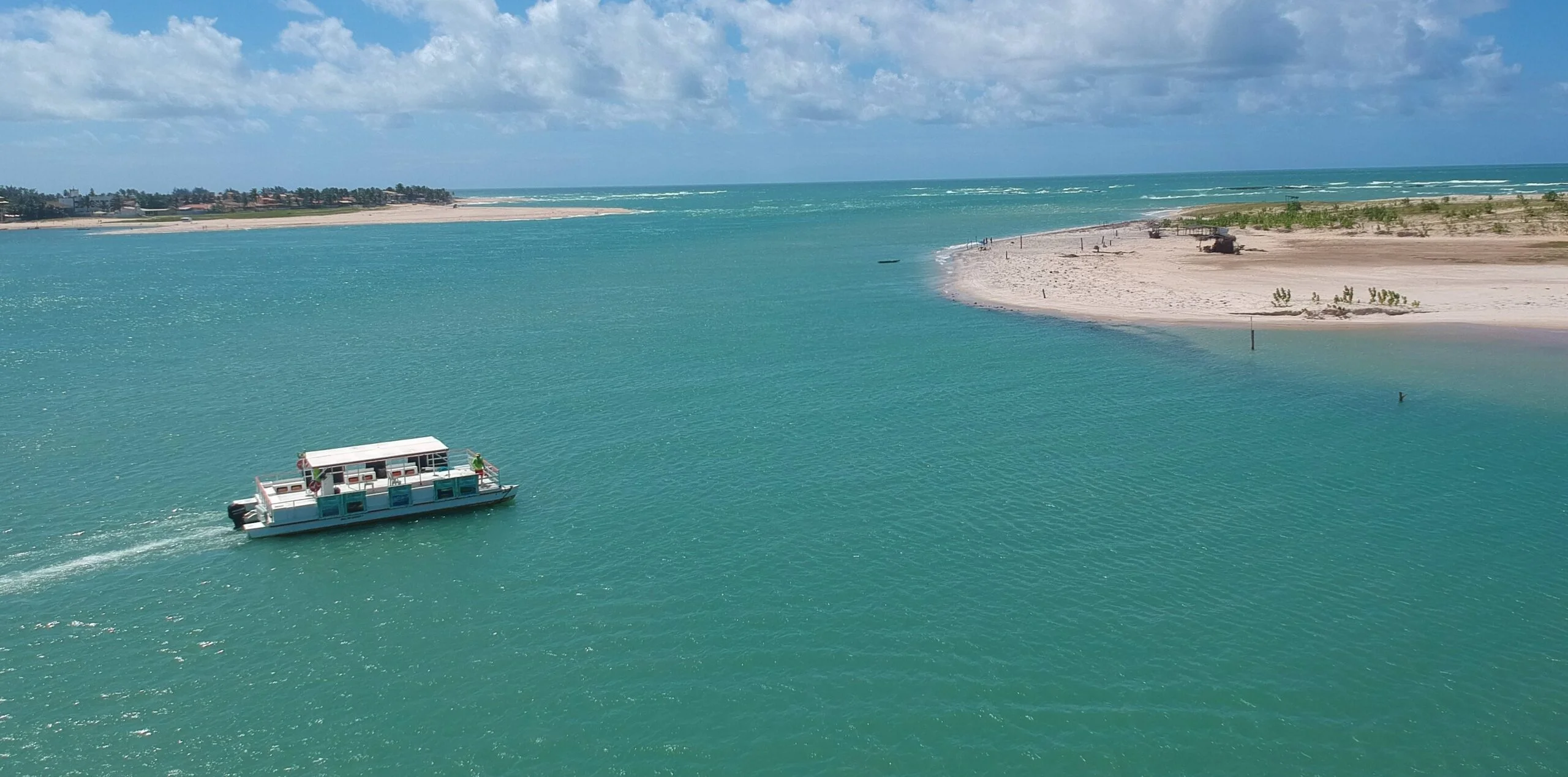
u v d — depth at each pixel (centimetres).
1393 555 4328
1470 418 6156
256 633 4003
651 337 9462
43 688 3634
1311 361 7681
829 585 4219
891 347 8606
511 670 3688
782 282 13438
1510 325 8694
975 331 9219
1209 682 3469
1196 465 5450
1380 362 7600
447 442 6253
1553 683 3416
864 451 5831
